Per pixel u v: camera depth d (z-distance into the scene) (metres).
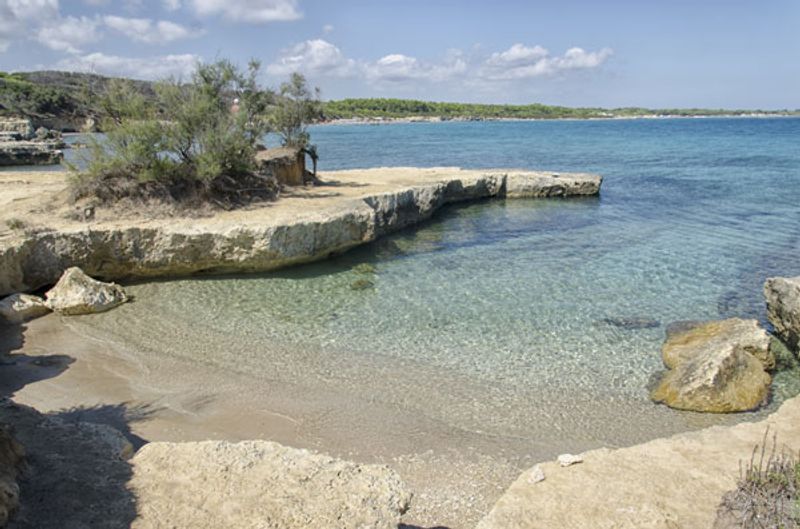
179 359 11.26
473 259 18.50
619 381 10.41
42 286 15.05
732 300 14.53
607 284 15.83
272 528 5.30
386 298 14.71
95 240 15.46
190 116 19.47
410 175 30.16
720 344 10.73
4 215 16.66
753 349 10.80
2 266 13.80
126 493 5.80
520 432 8.84
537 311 13.81
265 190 20.86
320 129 130.62
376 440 8.62
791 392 10.06
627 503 5.96
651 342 12.06
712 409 9.41
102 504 5.60
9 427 6.86
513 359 11.27
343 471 6.24
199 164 18.62
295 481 6.04
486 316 13.48
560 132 109.88
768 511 5.40
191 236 15.91
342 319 13.30
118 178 18.23
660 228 23.11
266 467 6.31
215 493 5.82
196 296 14.87
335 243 18.09
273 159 23.77
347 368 10.91
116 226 15.88
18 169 44.31
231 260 16.31
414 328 12.79
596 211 27.16
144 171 18.02
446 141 79.00
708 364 9.87
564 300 14.56
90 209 17.00
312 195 22.05
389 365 11.03
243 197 19.94
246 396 9.88
